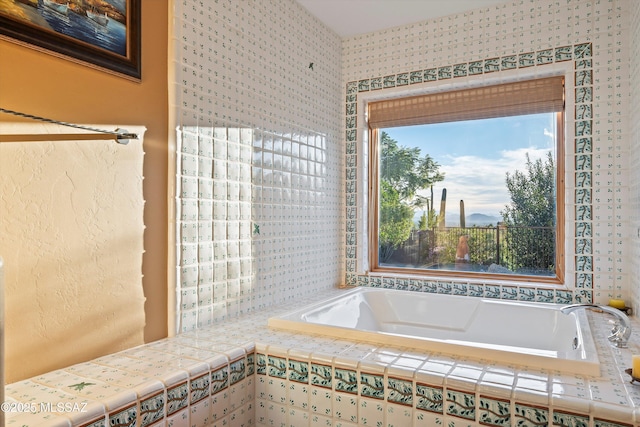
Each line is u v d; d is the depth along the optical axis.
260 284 2.24
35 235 1.27
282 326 1.84
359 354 1.49
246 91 2.16
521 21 2.59
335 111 3.05
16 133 1.22
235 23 2.09
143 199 1.61
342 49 3.13
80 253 1.39
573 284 2.43
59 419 0.99
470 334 2.46
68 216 1.35
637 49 2.12
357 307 2.59
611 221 2.34
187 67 1.80
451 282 2.76
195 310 1.83
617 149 2.33
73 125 1.30
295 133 2.58
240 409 1.54
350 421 1.42
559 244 2.58
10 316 1.21
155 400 1.21
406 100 3.02
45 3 1.28
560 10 2.48
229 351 1.52
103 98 1.46
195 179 1.83
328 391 1.46
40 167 1.28
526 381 1.26
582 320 2.01
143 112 1.61
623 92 2.32
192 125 1.82
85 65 1.40
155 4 1.67
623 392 1.19
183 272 1.77
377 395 1.38
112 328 1.49
